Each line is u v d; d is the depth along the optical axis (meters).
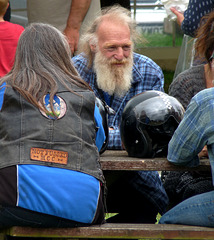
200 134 5.09
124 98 6.99
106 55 6.79
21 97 4.86
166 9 8.98
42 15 9.96
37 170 4.67
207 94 5.07
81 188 4.79
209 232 4.93
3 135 4.81
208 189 6.13
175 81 6.73
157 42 21.02
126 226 4.98
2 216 4.68
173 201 6.80
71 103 4.97
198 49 6.02
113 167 5.41
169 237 4.92
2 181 4.64
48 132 4.77
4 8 8.24
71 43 9.87
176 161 5.30
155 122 5.55
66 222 4.79
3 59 8.09
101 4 11.64
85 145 4.94
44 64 5.09
